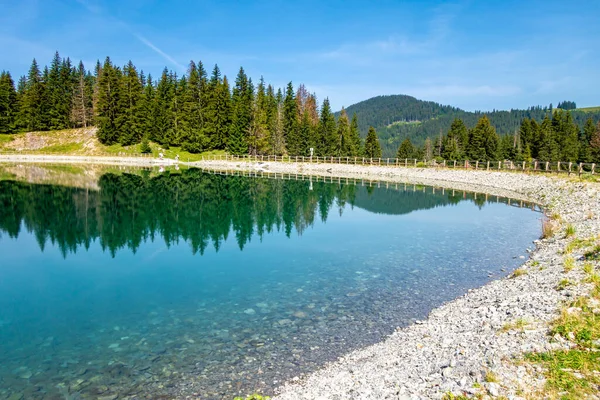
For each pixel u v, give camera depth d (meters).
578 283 11.23
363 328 10.98
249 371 8.87
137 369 9.01
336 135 90.69
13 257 18.83
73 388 8.27
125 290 14.40
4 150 89.31
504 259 17.58
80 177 55.09
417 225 26.58
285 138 93.19
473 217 29.12
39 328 11.25
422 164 72.69
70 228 25.03
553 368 6.89
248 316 11.95
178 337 10.61
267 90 107.88
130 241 22.06
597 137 74.50
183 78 101.25
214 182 53.28
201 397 7.93
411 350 9.18
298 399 7.44
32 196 37.12
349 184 53.12
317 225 26.92
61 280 15.54
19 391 8.17
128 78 94.06
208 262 18.03
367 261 17.86
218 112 92.56
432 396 6.68
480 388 6.56
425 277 15.35
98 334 10.86
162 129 91.69
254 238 22.97
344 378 8.15
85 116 103.06
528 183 43.03
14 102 97.88
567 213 25.17
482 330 9.48
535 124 86.94
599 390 6.10
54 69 102.25
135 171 66.56
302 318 11.74
